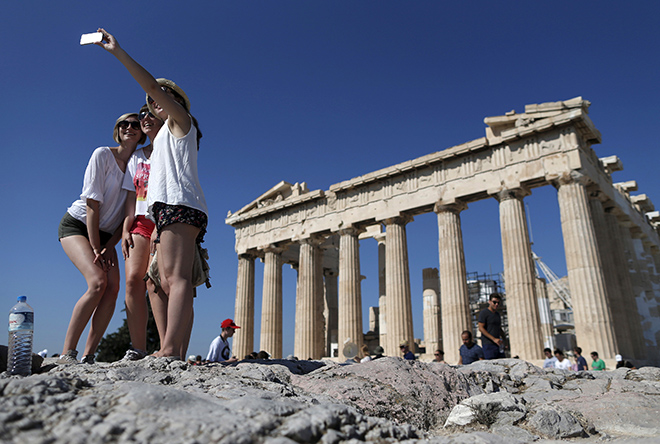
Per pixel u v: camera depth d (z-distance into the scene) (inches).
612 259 1078.4
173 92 218.8
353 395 206.1
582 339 921.5
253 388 165.8
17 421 99.3
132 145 271.7
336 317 1754.4
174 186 205.2
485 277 1690.5
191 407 118.5
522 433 198.1
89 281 233.9
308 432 115.1
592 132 1040.2
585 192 994.7
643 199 1411.2
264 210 1576.0
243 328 1572.3
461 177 1154.7
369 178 1312.7
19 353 170.6
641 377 316.5
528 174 1047.6
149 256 255.0
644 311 1248.8
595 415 221.1
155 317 235.5
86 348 245.4
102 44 195.3
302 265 1448.1
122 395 120.9
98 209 245.4
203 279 227.6
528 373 322.0
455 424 216.4
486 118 1112.8
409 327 1176.2
